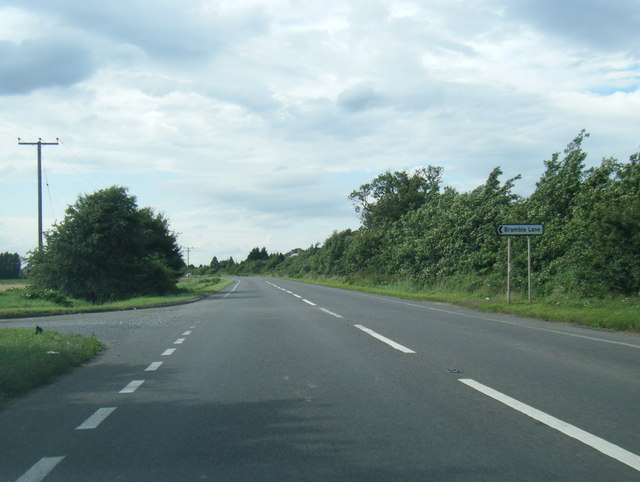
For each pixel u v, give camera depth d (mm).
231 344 12695
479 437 5633
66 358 10102
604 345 11945
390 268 50094
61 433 6000
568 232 23922
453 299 27703
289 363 10047
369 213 82750
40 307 28266
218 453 5273
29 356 9969
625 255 19297
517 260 27734
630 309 17234
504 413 6500
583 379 8367
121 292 40281
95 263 39781
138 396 7668
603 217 19656
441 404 6941
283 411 6734
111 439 5758
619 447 5289
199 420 6406
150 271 42688
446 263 38000
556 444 5391
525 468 4781
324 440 5605
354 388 7918
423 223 44938
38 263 39812
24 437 5863
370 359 10312
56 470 4898
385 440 5578
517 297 25531
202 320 19266
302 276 105562
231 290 50188
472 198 37156
